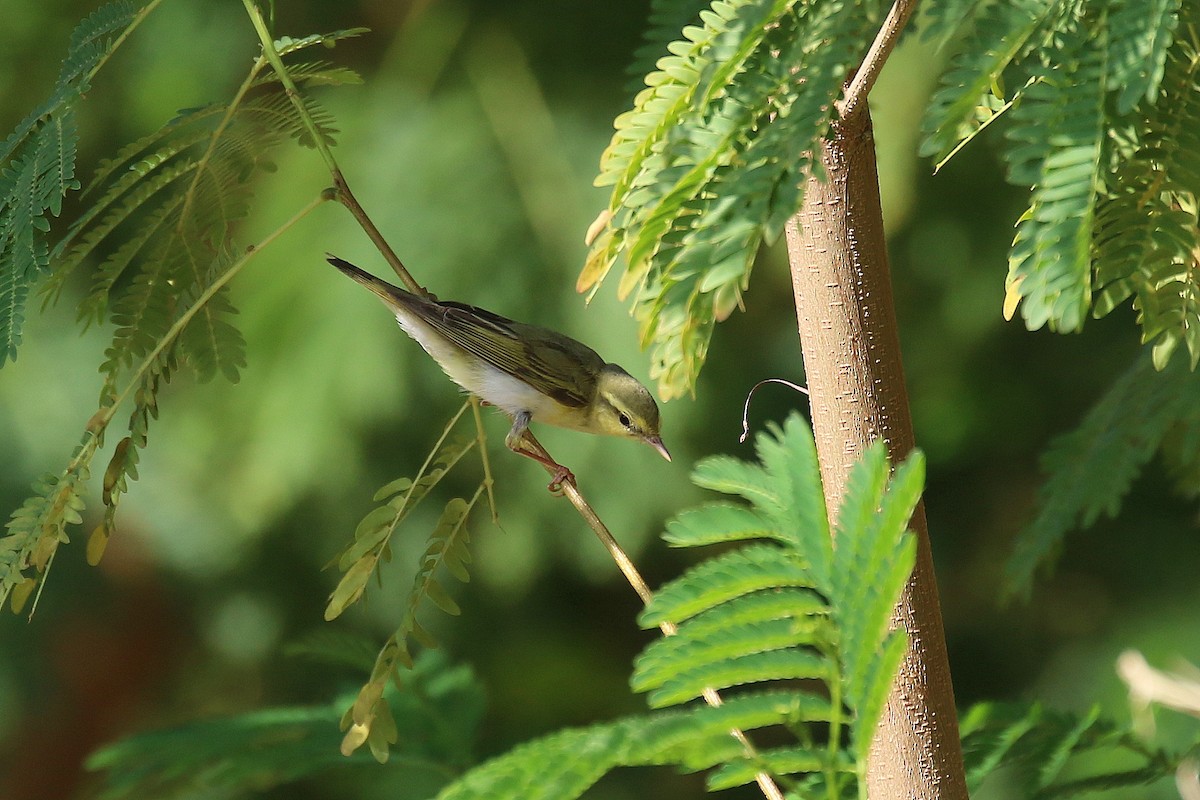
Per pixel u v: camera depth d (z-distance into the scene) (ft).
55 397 46.75
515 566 45.85
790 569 10.58
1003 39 10.94
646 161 14.33
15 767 49.96
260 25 18.37
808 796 13.08
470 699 23.65
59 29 47.14
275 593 48.78
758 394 47.06
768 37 12.48
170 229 18.40
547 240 44.57
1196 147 11.56
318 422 44.29
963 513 55.16
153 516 47.55
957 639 52.95
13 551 16.57
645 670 10.14
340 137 46.96
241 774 20.81
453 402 44.93
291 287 44.98
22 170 15.93
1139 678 20.40
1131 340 51.78
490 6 48.73
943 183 46.70
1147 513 51.34
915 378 53.06
